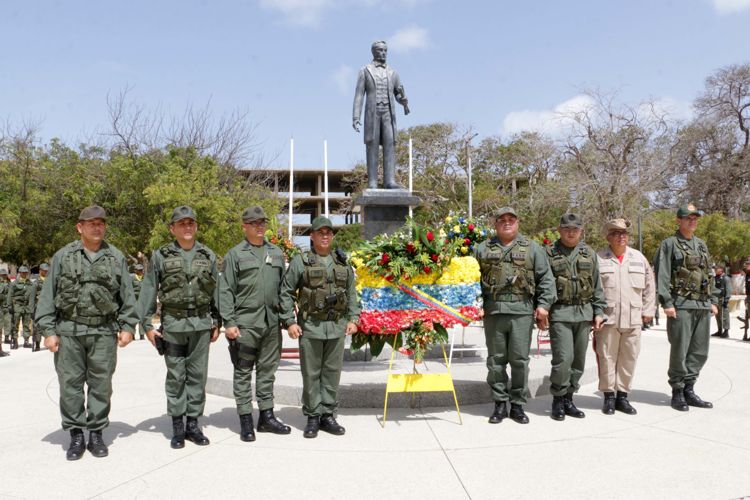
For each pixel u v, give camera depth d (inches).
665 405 251.9
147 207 909.2
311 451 189.0
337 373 212.4
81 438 186.7
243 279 206.8
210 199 819.4
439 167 1654.8
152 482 161.5
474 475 166.1
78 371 186.5
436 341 239.6
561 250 235.8
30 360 423.8
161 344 199.6
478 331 454.6
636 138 1163.9
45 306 186.1
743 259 1413.6
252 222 208.2
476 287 238.5
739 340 563.2
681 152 1509.6
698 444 194.5
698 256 244.7
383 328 235.8
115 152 989.2
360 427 218.4
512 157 1694.1
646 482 160.1
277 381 269.0
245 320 206.2
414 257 235.6
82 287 186.9
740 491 153.6
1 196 1046.4
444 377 227.8
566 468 171.6
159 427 220.2
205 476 166.2
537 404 255.8
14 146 1114.7
